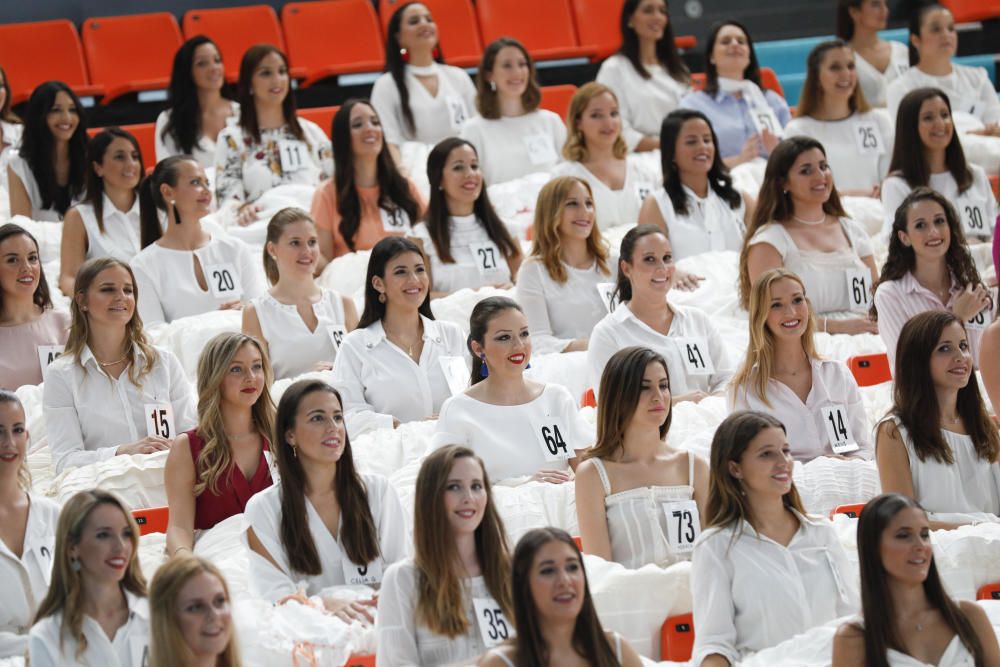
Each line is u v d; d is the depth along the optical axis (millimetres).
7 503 15734
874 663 13094
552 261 22188
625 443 16094
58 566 13719
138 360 19438
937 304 20250
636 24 30516
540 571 12203
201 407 17031
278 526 15391
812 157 22141
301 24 33188
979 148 28562
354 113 25062
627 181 26469
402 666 13586
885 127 28484
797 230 22406
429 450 17875
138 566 13969
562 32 34031
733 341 21875
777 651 13820
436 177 24047
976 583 15617
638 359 16016
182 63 28906
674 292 23078
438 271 24047
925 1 35062
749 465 14469
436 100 29969
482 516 13836
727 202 24844
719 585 14352
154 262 23125
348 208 25141
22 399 20203
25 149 26766
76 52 32031
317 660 14141
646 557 15797
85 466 18438
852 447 18453
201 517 17016
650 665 13742
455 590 13664
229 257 23578
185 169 23203
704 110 29484
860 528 13266
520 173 28641
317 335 21469
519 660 12289
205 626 12336
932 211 20094
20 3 33125
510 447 17750
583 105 26234
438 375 20109
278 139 27625
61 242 24734
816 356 18609
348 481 15547
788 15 35375
